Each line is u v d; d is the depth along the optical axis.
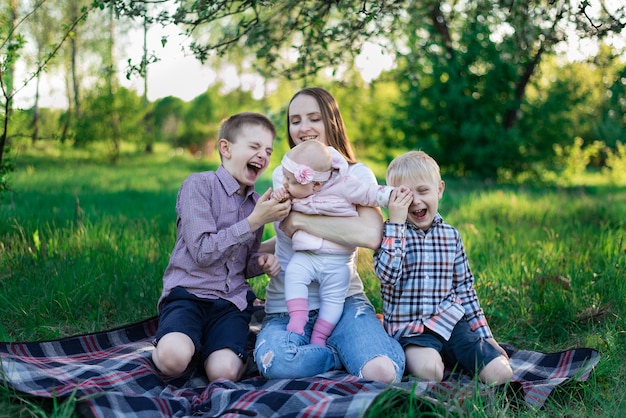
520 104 14.40
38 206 8.41
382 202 3.19
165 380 3.18
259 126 3.42
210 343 3.21
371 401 2.48
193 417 2.68
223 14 4.13
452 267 3.31
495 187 12.71
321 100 3.59
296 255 3.27
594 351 3.31
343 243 3.19
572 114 16.14
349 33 4.45
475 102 14.07
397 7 4.35
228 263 3.37
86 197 10.01
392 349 3.03
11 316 3.96
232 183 3.42
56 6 16.98
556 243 5.66
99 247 5.19
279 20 4.49
